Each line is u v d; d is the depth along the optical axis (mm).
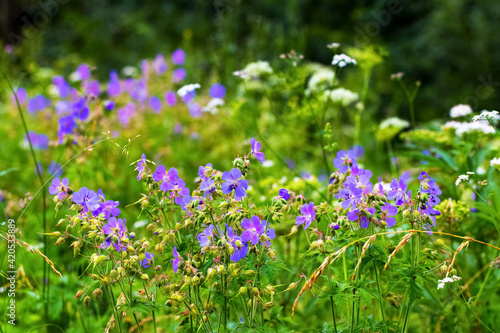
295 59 4789
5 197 4945
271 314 3064
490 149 4375
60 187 2748
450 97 13023
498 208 4016
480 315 3617
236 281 2701
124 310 2861
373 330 2812
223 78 7855
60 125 4668
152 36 13836
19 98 7551
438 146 4711
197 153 6547
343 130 7852
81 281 3941
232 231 2578
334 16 14516
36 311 4098
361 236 2777
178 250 2789
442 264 2824
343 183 2826
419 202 2723
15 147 7156
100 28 14383
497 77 13344
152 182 2730
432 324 3592
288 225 3498
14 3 12812
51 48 13430
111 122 6242
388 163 6992
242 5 12984
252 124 5867
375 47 5672
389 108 9984
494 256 3820
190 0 14875
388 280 3049
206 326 2768
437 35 13859
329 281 2672
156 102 6977
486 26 13547
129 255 2654
